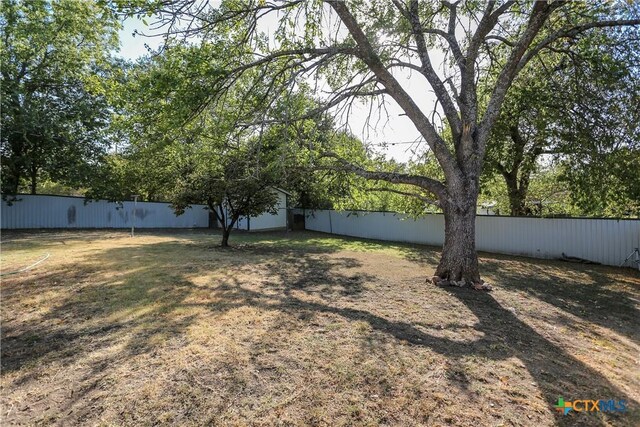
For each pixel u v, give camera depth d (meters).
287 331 3.96
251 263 8.70
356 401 2.57
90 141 18.98
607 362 3.47
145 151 7.50
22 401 2.50
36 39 16.31
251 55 7.33
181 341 3.60
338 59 7.61
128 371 2.95
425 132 6.82
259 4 6.83
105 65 17.77
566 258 10.63
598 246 10.13
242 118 7.20
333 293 5.86
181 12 5.80
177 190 11.22
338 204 11.23
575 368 3.29
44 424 2.25
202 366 3.05
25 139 15.88
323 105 7.15
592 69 7.50
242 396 2.60
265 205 11.73
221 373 2.94
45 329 3.91
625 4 6.44
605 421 2.42
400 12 7.18
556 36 6.94
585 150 8.16
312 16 7.20
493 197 15.17
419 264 9.22
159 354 3.28
